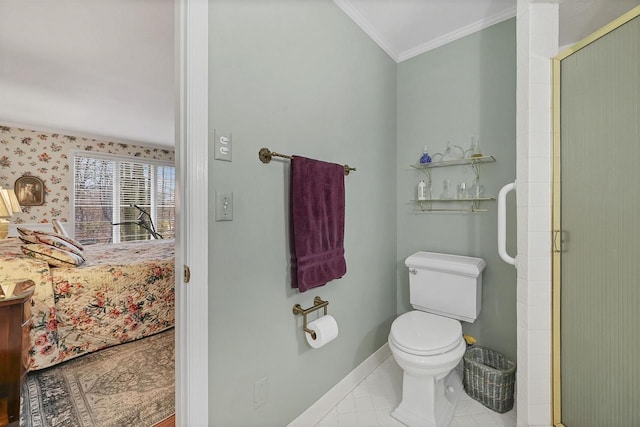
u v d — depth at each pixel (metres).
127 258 2.60
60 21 1.85
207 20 1.03
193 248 1.00
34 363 1.79
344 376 1.71
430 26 1.88
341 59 1.67
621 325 1.10
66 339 1.97
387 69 2.10
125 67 2.46
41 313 1.85
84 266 2.18
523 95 1.37
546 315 1.35
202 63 1.02
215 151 1.07
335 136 1.62
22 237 2.29
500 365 1.79
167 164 5.62
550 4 1.33
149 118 3.80
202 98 1.02
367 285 1.91
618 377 1.11
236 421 1.15
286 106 1.34
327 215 1.44
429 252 2.09
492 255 1.84
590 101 1.19
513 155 1.76
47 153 4.32
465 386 1.73
